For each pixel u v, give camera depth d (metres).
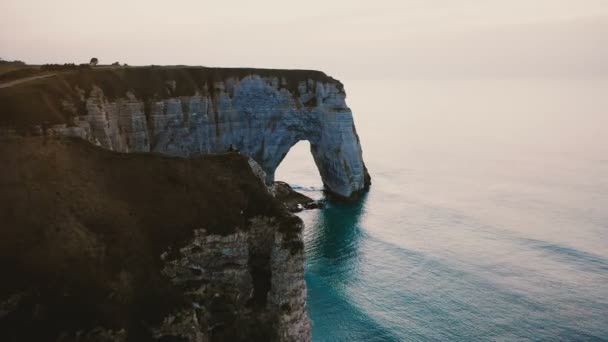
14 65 82.25
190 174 35.81
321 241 73.00
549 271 61.38
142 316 26.31
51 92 52.53
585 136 179.00
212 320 31.45
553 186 106.62
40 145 32.28
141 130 68.19
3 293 23.38
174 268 30.44
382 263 64.44
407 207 91.56
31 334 22.86
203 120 79.62
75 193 29.95
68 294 24.61
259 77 88.06
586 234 75.06
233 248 32.81
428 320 49.72
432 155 151.62
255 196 35.56
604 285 57.41
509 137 185.00
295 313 32.91
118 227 29.47
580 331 47.59
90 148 34.94
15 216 26.78
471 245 70.94
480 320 49.75
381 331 47.44
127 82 69.31
